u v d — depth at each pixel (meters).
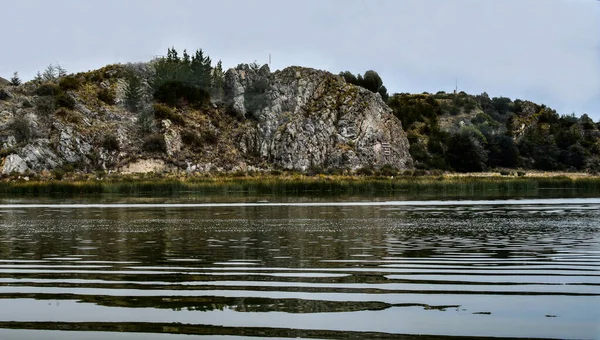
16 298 10.62
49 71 125.69
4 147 91.56
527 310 9.58
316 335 8.27
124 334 8.38
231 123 109.69
